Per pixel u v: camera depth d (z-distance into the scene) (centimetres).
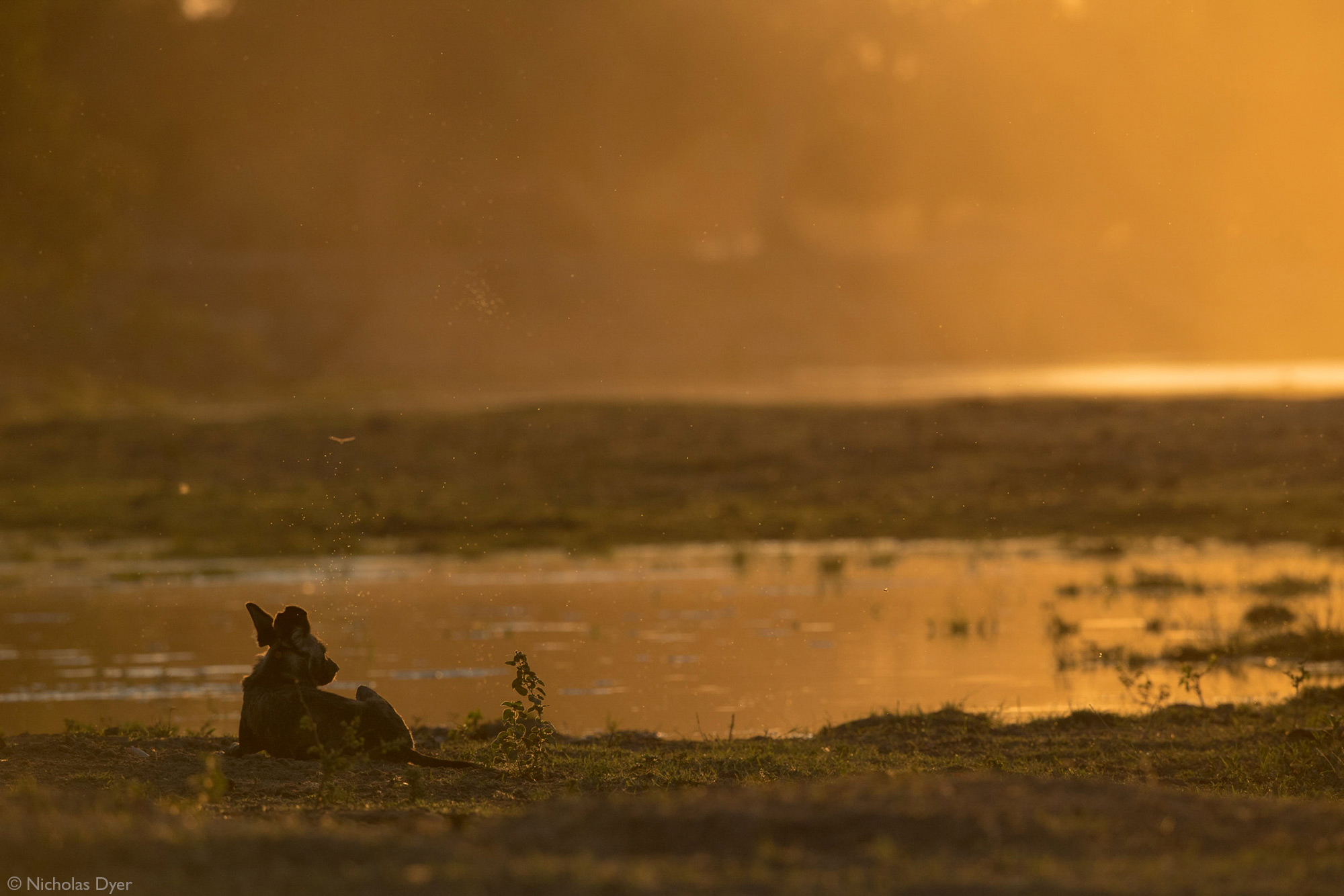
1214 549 9262
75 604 7900
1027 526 10306
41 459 13275
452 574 8844
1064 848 2277
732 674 5794
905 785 2580
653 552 9725
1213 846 2311
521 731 3884
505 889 2052
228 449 13288
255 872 2162
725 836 2352
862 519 10681
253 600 7906
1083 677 5653
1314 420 12825
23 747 3900
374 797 3328
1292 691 5281
